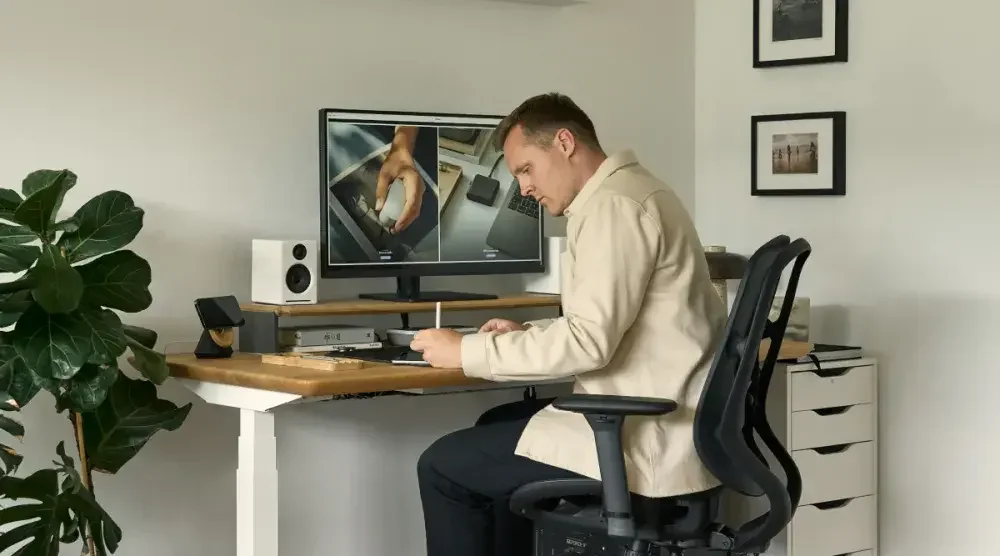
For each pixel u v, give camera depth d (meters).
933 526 3.49
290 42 3.14
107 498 2.91
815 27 3.68
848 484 3.47
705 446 2.14
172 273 2.97
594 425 2.16
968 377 3.39
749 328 2.12
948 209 3.42
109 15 2.87
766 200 3.85
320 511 3.25
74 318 2.39
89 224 2.54
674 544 2.29
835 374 3.46
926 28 3.45
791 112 3.77
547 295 3.42
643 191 2.28
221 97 3.04
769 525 2.25
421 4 3.38
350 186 3.04
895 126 3.52
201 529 3.06
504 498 2.46
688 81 4.01
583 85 3.74
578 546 2.95
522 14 3.60
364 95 3.28
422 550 3.46
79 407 2.42
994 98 3.31
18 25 2.75
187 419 3.02
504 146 2.49
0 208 2.43
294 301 2.95
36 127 2.78
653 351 2.26
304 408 3.21
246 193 3.09
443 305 3.09
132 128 2.91
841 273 3.67
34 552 2.43
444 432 3.49
